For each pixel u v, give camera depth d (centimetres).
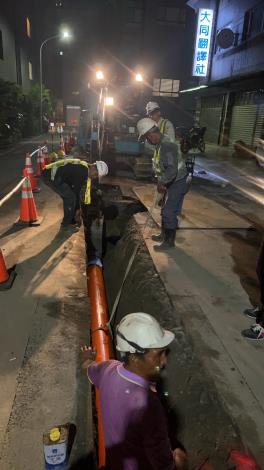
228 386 256
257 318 321
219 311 353
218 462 212
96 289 408
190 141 1708
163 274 425
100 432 230
